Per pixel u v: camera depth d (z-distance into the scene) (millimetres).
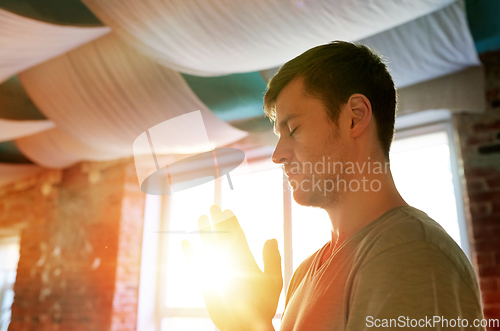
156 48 2150
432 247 388
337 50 561
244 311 439
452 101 2285
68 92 2891
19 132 3525
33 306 4070
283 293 2932
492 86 2275
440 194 2514
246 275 438
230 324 442
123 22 2020
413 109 2400
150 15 1891
